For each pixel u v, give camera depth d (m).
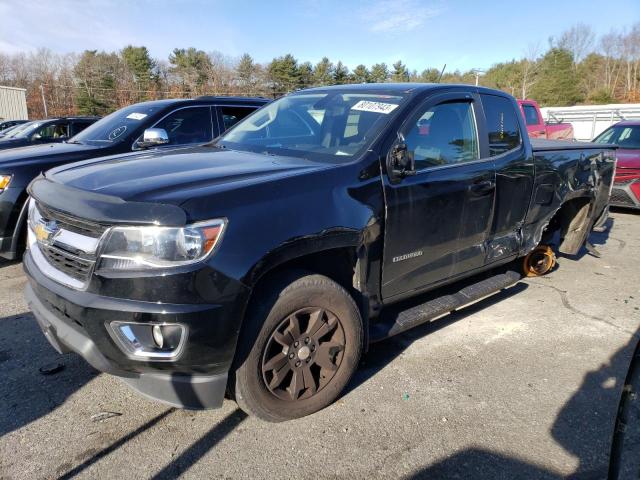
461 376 3.32
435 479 2.41
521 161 4.11
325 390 2.86
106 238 2.27
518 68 66.12
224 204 2.37
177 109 6.44
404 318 3.38
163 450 2.56
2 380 3.15
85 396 3.00
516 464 2.51
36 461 2.46
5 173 4.90
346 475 2.42
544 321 4.23
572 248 5.36
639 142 9.30
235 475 2.40
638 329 4.11
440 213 3.38
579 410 2.97
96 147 5.78
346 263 3.01
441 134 3.51
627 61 65.50
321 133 3.46
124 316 2.23
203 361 2.35
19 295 4.48
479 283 4.08
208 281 2.27
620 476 2.42
